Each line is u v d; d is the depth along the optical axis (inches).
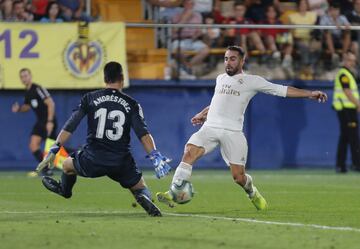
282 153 2773.1
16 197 1748.3
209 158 2763.3
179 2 2753.4
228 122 1416.1
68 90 2632.9
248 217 1341.0
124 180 1322.6
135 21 2795.3
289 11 2795.3
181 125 2704.2
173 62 2706.7
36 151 2469.2
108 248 967.6
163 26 2608.3
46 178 1382.9
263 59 2751.0
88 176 1321.4
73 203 1614.2
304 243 1016.2
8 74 2568.9
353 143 2642.7
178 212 1433.3
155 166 1283.2
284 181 2289.6
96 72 2610.7
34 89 2463.1
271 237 1070.4
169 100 2696.9
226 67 1423.5
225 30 2723.9
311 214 1398.9
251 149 2758.4
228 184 2156.7
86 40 2603.3
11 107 2615.7
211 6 2746.1
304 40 2783.0
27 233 1097.4
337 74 2647.6
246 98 1418.6
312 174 2573.8
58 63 2598.4
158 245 991.6
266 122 2758.4
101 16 2787.9
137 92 2684.5
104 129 1300.4
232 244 1004.6
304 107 2775.6
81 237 1059.3
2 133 2620.6
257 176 2477.9
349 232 1127.6
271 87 1411.2
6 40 2568.9
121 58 2615.7
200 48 2728.8
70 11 2674.7
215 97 1432.1
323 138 2787.9
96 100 1305.4
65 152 2338.8
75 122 1306.6
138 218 1291.8
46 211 1434.5
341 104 2628.0
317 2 2802.7
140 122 1304.1
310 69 2783.0
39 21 2623.0
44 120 2468.0
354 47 2792.8
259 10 2768.2
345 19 2819.9
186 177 1390.3
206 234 1096.2
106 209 1483.8
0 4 2669.8
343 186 2111.2
